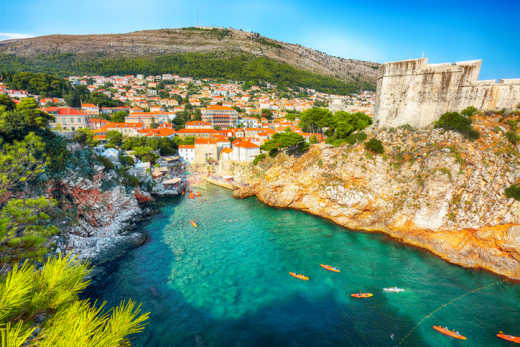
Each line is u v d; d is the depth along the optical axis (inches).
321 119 3627.0
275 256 1760.6
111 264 1653.5
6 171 1167.6
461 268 1651.1
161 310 1267.2
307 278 1515.7
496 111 1974.7
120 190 2369.6
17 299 182.1
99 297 1349.7
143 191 2903.5
